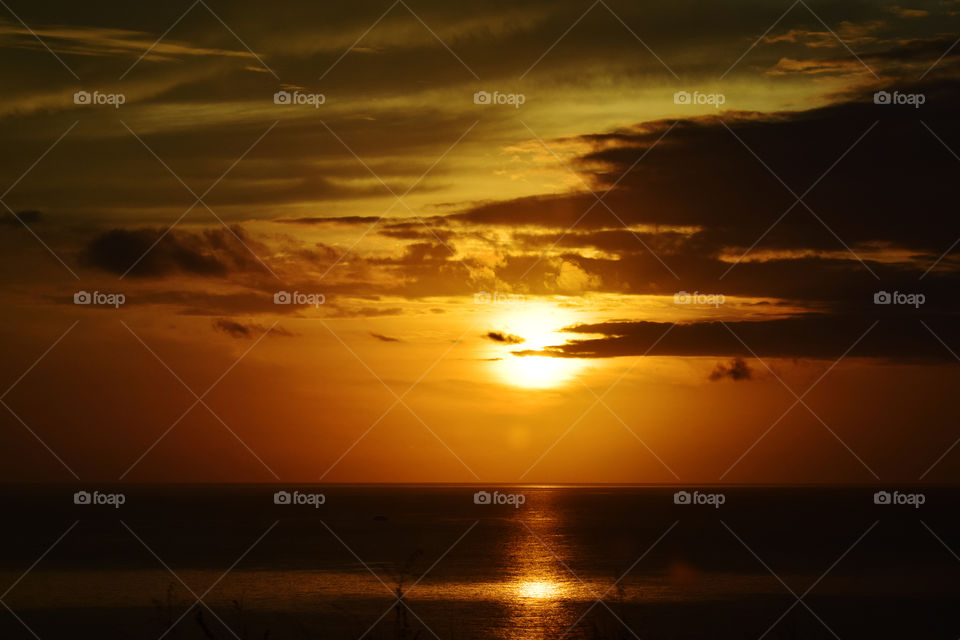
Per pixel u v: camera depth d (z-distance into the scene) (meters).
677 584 53.50
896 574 58.38
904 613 41.34
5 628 36.75
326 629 36.16
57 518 131.88
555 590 50.72
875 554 73.62
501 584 53.50
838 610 42.44
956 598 46.59
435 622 38.81
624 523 124.06
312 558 69.44
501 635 35.66
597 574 59.09
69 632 35.78
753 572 59.84
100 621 38.62
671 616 40.62
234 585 52.50
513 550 78.88
